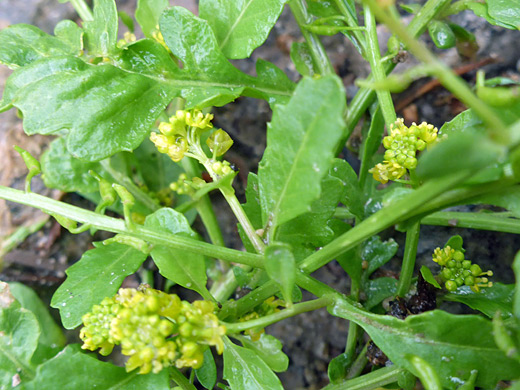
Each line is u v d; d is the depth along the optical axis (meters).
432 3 0.08
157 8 0.08
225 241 0.10
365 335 0.09
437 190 0.05
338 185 0.06
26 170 0.11
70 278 0.07
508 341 0.05
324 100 0.05
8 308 0.06
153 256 0.07
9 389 0.06
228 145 0.07
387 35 0.11
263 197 0.06
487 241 0.10
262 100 0.11
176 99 0.09
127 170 0.10
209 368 0.07
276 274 0.05
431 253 0.10
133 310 0.05
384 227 0.05
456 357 0.06
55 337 0.10
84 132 0.06
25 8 0.11
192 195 0.09
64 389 0.06
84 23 0.08
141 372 0.05
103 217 0.06
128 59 0.07
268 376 0.06
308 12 0.09
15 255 0.10
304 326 0.10
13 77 0.07
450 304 0.09
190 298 0.10
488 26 0.11
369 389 0.07
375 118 0.08
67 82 0.07
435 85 0.10
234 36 0.07
